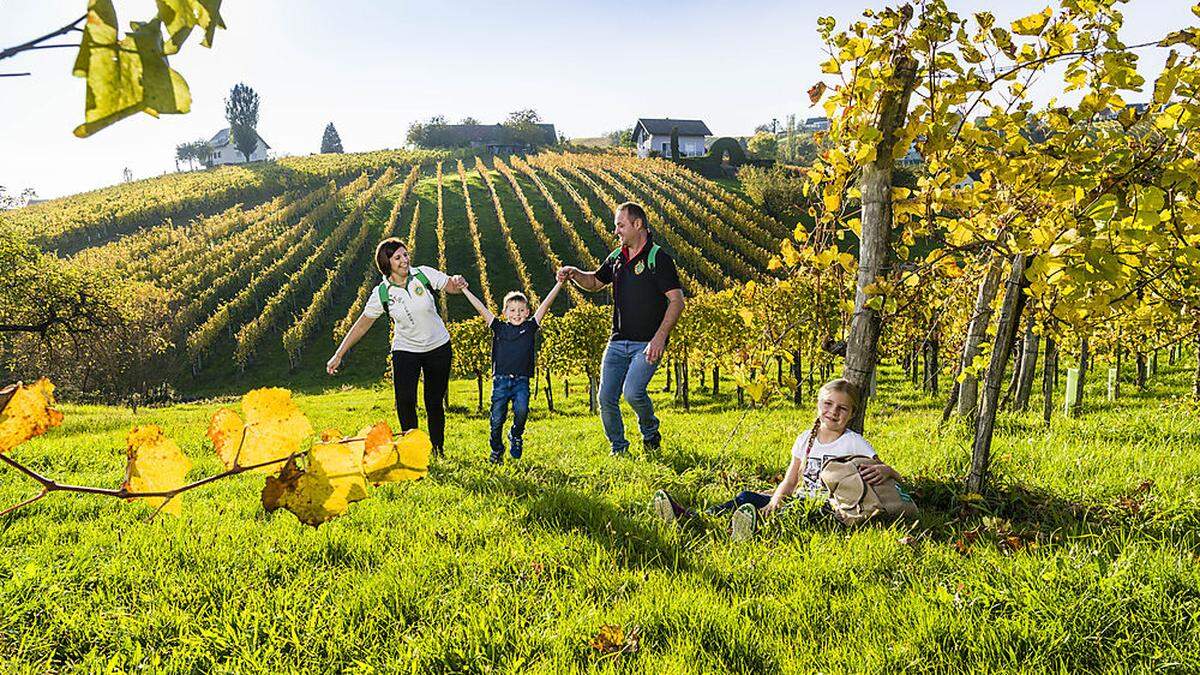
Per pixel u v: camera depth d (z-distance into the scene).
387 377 33.53
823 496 3.80
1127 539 3.21
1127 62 3.16
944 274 4.27
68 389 31.61
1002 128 3.61
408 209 70.38
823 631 2.57
